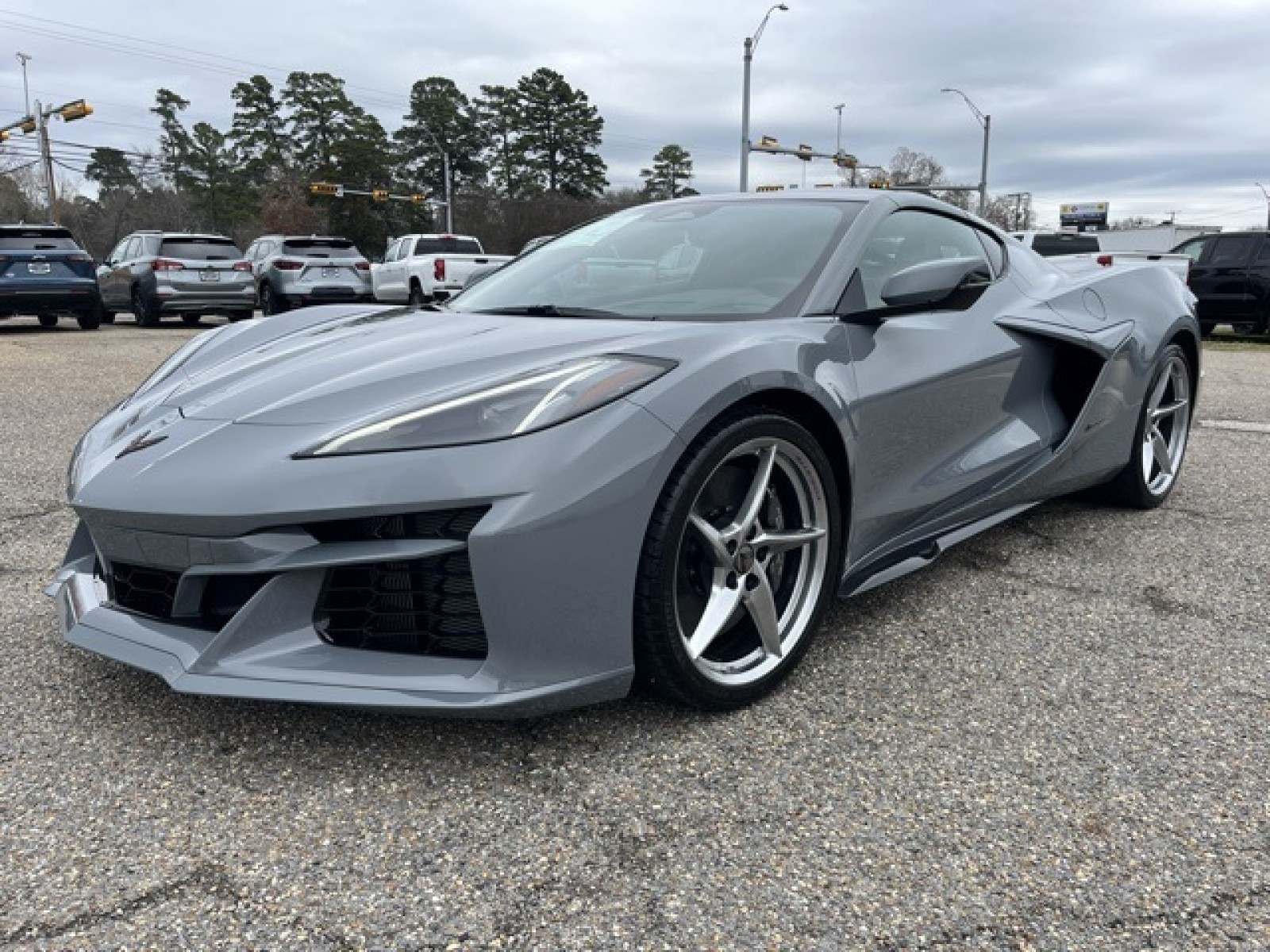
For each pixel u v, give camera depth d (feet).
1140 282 12.39
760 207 9.73
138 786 6.03
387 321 9.24
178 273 46.88
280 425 6.53
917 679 7.63
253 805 5.83
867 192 9.71
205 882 5.13
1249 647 8.28
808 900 5.01
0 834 5.53
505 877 5.19
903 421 8.34
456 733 6.70
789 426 7.07
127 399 8.60
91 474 6.88
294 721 6.84
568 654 6.12
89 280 44.57
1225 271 46.80
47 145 137.39
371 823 5.66
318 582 6.22
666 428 6.28
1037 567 10.38
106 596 7.13
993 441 9.79
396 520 6.09
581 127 256.11
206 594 6.49
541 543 5.88
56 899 4.98
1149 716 7.02
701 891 5.08
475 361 6.96
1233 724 6.90
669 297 8.52
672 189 261.03
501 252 232.53
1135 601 9.36
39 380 25.76
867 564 8.38
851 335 8.00
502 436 6.01
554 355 6.88
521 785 6.07
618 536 6.13
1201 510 12.70
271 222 209.87
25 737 6.62
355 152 215.51
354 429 6.22
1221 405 22.45
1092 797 5.96
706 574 6.98
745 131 84.48
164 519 6.19
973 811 5.81
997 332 9.76
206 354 9.22
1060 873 5.23
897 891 5.08
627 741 6.62
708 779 6.15
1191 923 4.83
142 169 240.12
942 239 9.99
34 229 43.78
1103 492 12.66
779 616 7.53
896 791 6.02
